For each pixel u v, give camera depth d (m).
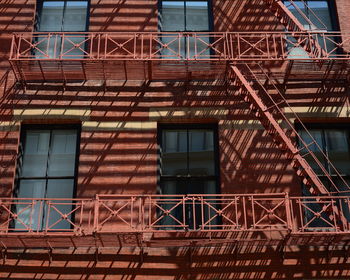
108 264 11.94
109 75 13.41
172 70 13.24
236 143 13.09
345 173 13.27
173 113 13.34
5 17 14.38
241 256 12.02
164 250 12.06
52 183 13.10
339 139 13.58
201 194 11.77
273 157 12.98
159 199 11.84
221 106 13.40
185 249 12.07
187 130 13.55
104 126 13.20
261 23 14.37
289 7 15.09
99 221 12.34
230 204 11.53
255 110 12.82
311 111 13.41
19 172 13.06
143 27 14.33
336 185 13.15
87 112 13.31
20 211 11.58
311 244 11.98
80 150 12.98
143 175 12.81
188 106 13.39
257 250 12.06
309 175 11.83
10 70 13.70
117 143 13.08
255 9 14.50
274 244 11.96
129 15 14.43
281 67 13.72
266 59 12.73
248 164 12.91
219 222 12.55
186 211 12.83
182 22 14.78
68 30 14.64
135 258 11.99
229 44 14.11
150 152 13.02
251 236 12.21
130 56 12.84
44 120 13.30
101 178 12.75
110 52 13.02
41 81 13.56
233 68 12.81
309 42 13.34
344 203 13.02
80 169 12.82
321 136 13.59
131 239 11.38
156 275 11.88
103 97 13.45
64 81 13.52
